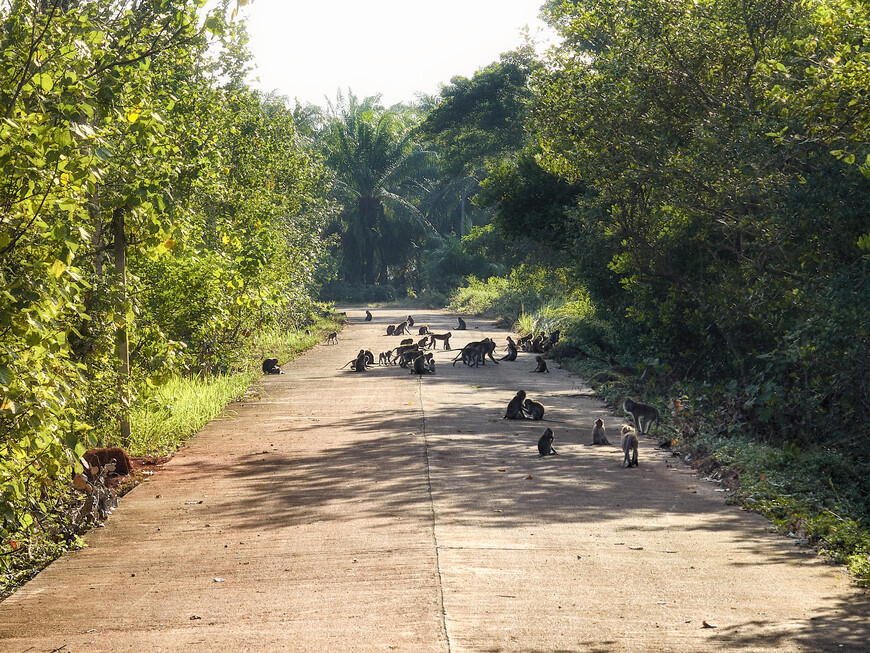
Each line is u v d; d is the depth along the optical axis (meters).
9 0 11.09
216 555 10.59
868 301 15.28
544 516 12.27
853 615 8.21
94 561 10.55
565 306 50.12
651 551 10.53
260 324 29.86
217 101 26.38
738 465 15.19
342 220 98.06
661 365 24.05
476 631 7.71
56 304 9.47
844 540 10.73
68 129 9.30
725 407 19.81
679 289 24.91
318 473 15.20
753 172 18.67
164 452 17.03
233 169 33.50
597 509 12.75
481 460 16.25
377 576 9.47
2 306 8.87
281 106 43.25
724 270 23.27
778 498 12.97
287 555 10.46
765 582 9.30
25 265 9.35
